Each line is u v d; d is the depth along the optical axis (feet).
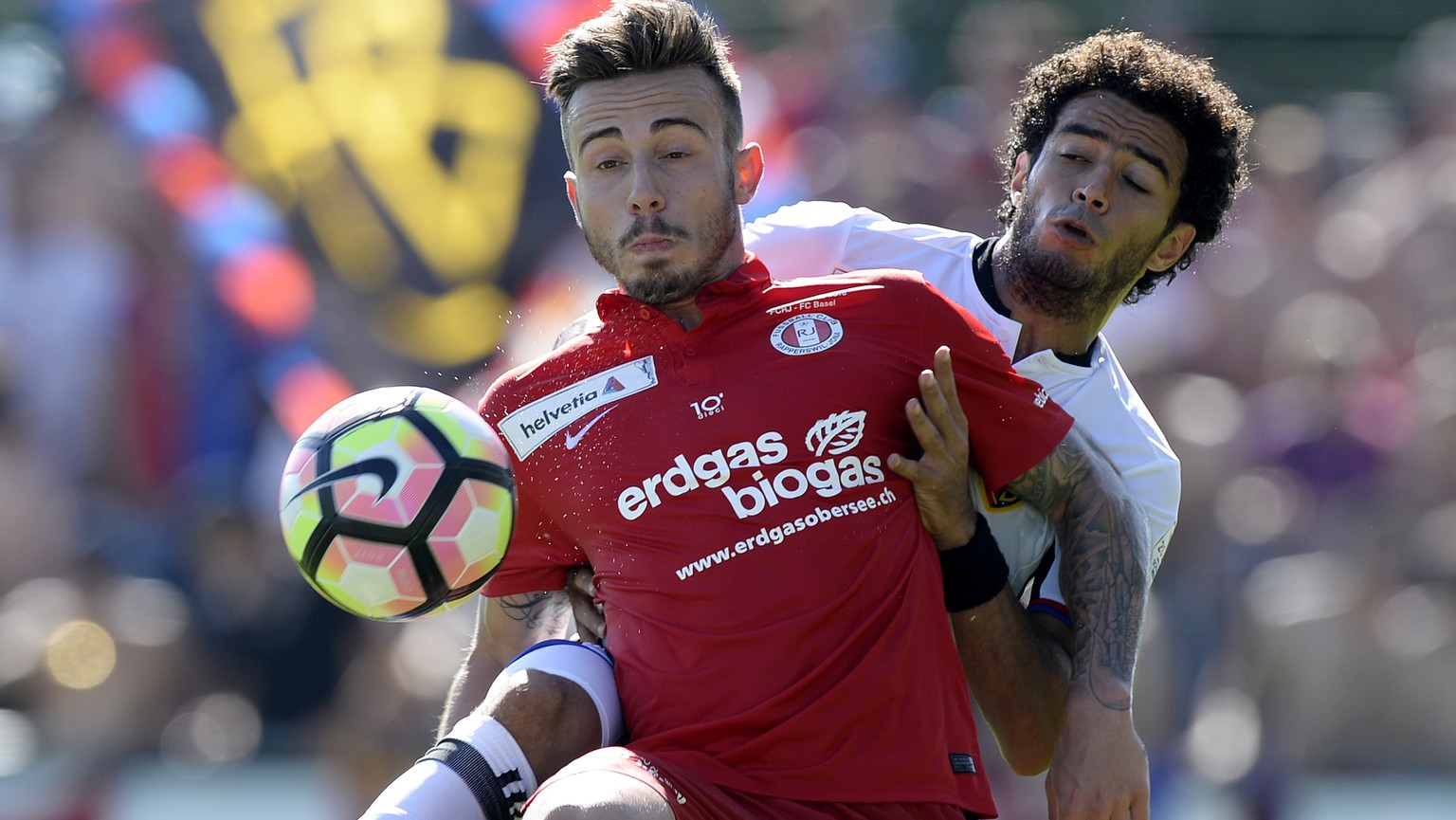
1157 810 85.05
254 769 84.99
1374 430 104.17
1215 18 124.16
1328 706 86.28
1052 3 124.67
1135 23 123.24
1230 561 97.76
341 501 41.37
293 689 92.68
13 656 92.02
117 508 109.29
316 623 93.97
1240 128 50.80
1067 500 46.01
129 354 113.39
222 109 115.96
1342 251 116.67
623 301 44.34
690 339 43.50
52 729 84.58
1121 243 48.49
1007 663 45.93
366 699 85.71
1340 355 106.22
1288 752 85.10
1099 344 51.44
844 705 41.01
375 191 114.21
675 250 42.98
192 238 114.62
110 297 114.01
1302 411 104.83
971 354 44.60
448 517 41.57
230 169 115.55
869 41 123.44
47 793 82.02
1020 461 45.16
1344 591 88.53
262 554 97.14
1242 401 108.58
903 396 43.62
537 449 43.88
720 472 42.09
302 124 114.93
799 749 40.81
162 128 115.96
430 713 84.33
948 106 121.80
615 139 43.16
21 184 116.57
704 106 43.50
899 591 42.37
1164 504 50.44
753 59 123.03
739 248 44.70
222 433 112.47
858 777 40.91
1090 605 44.93
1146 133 48.32
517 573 45.29
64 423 112.57
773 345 43.37
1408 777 84.07
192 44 116.57
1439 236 115.55
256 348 113.19
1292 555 96.68
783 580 41.50
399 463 41.55
